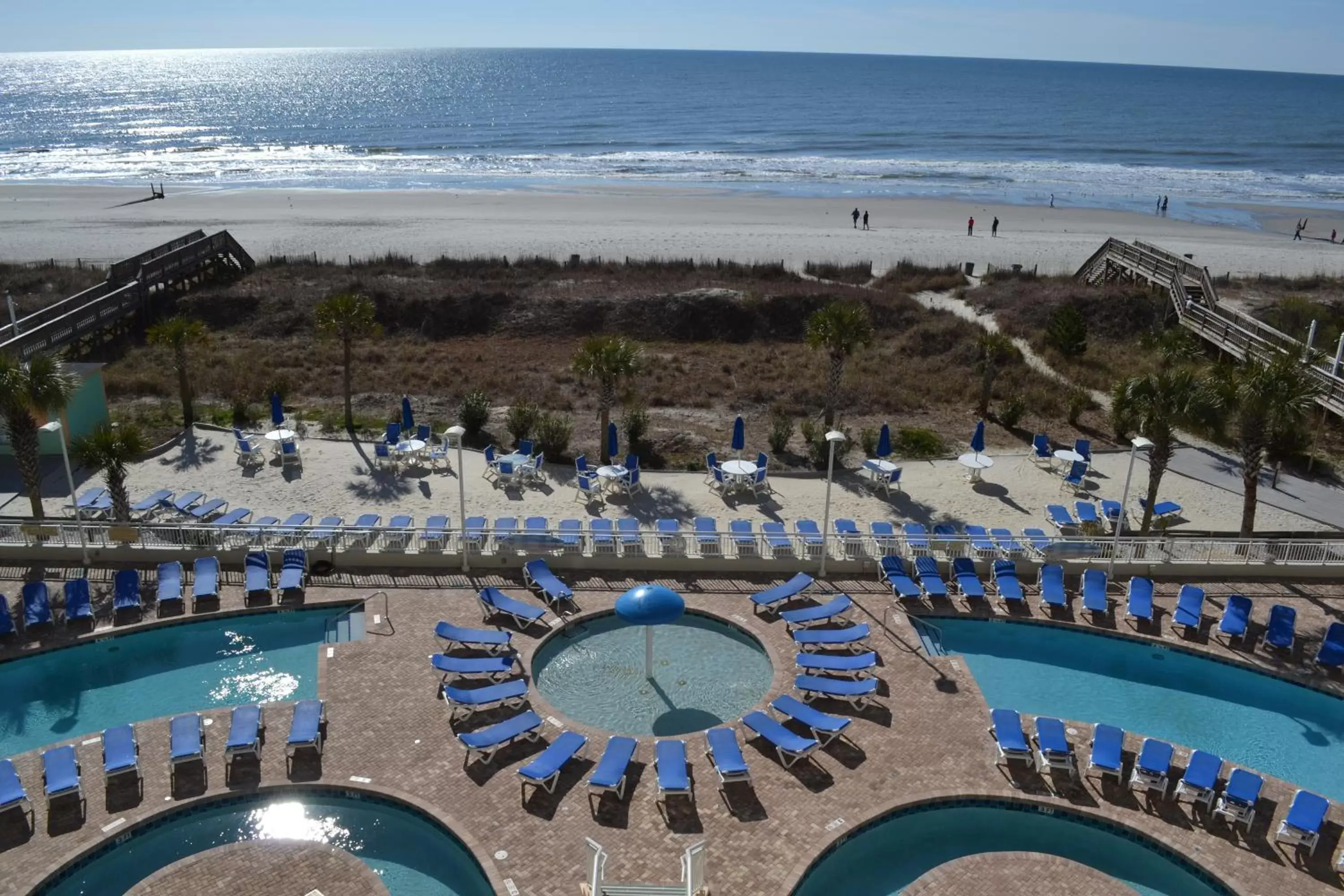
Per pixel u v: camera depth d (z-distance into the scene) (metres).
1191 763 15.78
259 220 70.12
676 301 46.19
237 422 33.00
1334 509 27.45
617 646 20.36
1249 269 60.50
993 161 115.94
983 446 29.44
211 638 20.39
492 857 14.29
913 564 23.09
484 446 31.89
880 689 18.77
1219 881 14.37
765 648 20.02
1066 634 21.22
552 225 70.31
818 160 112.62
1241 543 23.27
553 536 22.81
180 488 27.45
